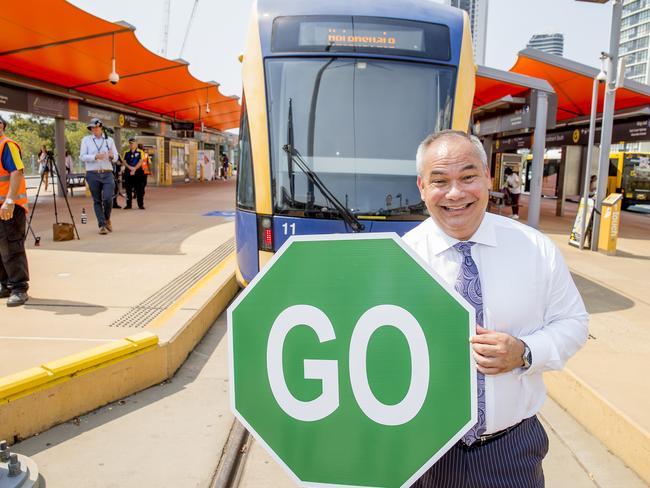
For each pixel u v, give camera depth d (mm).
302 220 5398
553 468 3188
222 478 2963
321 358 1500
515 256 1731
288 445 1522
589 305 6285
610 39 9805
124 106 22609
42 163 22719
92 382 3688
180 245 8977
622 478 3102
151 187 26609
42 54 13211
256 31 5785
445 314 1452
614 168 25547
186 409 3764
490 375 1575
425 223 1875
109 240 9344
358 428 1498
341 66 5641
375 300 1474
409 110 5641
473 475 1755
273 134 5531
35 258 7652
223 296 6270
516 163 24438
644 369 4133
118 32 11812
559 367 1686
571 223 15117
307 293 1498
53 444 3279
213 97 23625
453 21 6016
